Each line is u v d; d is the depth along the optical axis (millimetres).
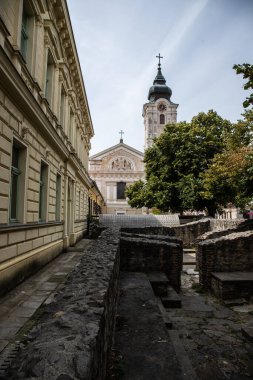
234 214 40531
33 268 9414
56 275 9336
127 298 6223
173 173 27078
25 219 8828
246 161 13180
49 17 11320
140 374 3498
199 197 24609
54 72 13031
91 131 28578
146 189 28906
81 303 2783
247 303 8227
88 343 1958
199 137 26656
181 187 25312
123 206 53500
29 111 8648
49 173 11969
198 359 5086
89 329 2199
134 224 25297
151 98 65312
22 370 1649
